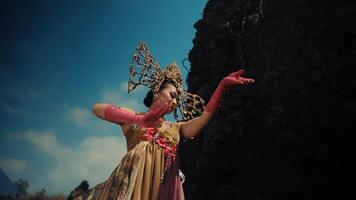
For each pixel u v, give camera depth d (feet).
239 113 68.54
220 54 77.36
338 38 56.59
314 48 58.85
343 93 56.13
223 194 68.59
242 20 75.36
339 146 57.88
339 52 56.59
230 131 68.85
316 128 58.80
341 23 56.59
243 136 68.28
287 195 63.41
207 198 71.31
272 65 64.54
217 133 69.77
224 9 79.20
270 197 64.44
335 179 59.57
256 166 66.18
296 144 61.31
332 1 58.18
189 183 77.25
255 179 66.03
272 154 64.54
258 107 66.59
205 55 80.18
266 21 68.69
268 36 66.90
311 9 60.80
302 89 59.26
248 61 70.74
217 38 77.97
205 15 82.79
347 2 56.65
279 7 66.49
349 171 58.23
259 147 66.33
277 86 62.49
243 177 67.82
